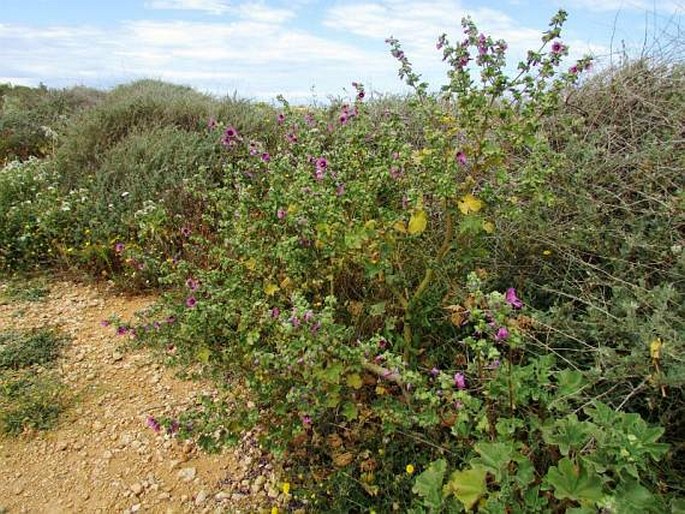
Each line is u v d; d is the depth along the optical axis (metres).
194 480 2.48
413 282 2.75
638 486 1.48
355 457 2.36
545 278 2.73
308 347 2.01
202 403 2.46
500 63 2.20
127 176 4.95
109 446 2.71
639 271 2.44
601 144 3.10
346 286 2.90
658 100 3.16
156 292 4.15
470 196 2.18
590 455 1.56
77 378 3.24
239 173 3.04
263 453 2.56
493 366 1.88
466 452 2.06
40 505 2.40
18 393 3.10
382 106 4.16
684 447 1.87
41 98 9.77
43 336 3.63
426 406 2.04
